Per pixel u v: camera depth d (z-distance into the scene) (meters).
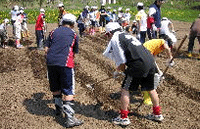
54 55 4.62
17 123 4.76
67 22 4.87
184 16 28.27
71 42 4.69
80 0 39.09
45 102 5.66
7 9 31.77
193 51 10.70
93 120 4.88
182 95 6.04
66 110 4.66
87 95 6.02
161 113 5.14
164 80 7.04
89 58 9.45
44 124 4.74
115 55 4.54
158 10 8.85
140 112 5.18
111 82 6.85
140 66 4.36
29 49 11.12
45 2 36.16
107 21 16.83
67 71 4.63
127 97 4.57
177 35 15.22
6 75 7.50
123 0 41.31
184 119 4.92
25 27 13.70
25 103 5.60
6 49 11.11
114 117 4.98
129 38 4.52
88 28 16.03
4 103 5.59
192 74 7.60
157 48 5.30
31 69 8.11
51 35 4.78
